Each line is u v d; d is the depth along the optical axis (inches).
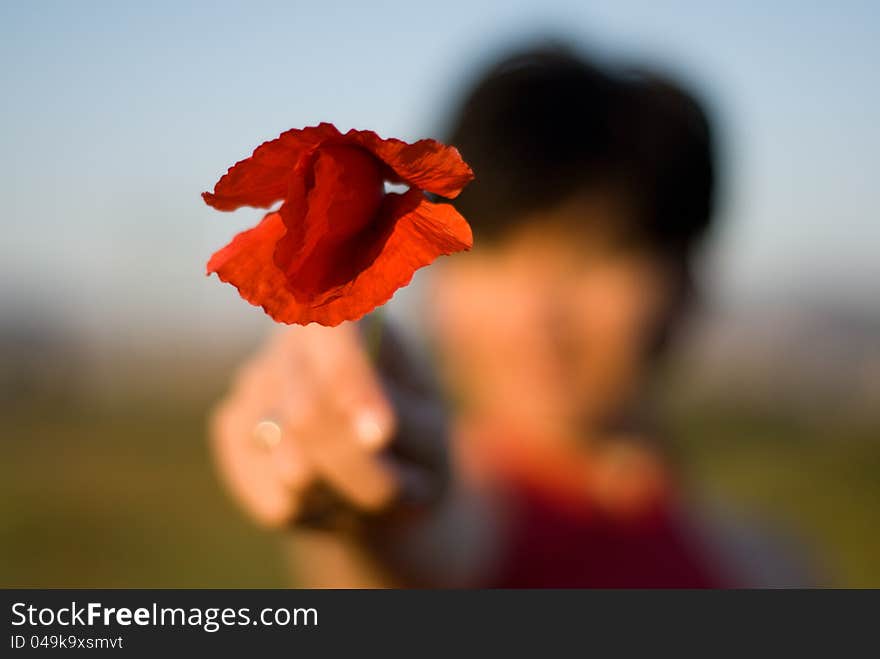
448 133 49.3
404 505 27.9
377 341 28.1
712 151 52.6
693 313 52.9
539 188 46.4
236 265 24.8
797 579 57.4
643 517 45.6
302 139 24.6
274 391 28.3
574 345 46.1
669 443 51.8
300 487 28.0
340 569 31.3
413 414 28.3
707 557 48.6
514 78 47.4
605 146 47.0
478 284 47.3
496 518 41.9
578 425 45.8
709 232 53.5
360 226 24.9
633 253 47.4
